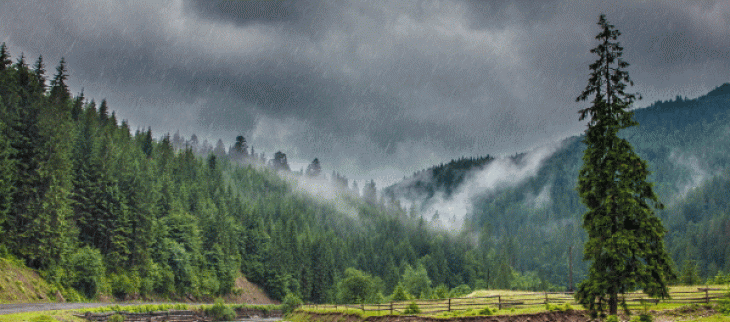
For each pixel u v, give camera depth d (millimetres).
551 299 49938
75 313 50781
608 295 29812
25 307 50375
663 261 27562
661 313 36844
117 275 86812
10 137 73062
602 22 30469
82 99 134250
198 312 84000
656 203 28203
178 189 141000
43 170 73812
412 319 45625
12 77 82812
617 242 27453
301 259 155000
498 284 177375
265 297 140875
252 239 157000
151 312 68562
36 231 69250
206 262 120250
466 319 41188
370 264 195875
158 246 102062
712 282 88188
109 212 91438
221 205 154500
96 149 96750
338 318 59031
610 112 29469
